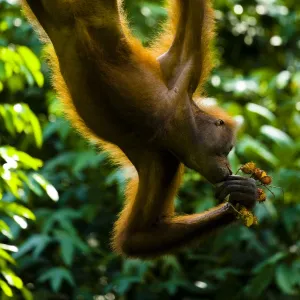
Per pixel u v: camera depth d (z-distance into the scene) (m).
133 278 11.29
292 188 11.61
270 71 13.38
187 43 6.50
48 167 11.62
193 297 12.17
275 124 12.17
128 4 12.29
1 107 8.42
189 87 6.45
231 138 6.37
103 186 11.99
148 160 6.57
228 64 14.66
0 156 8.40
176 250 6.84
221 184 6.16
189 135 6.27
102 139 6.40
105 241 12.02
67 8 6.05
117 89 6.10
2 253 8.24
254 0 14.57
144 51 6.36
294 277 10.98
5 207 8.18
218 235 11.54
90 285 12.03
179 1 6.71
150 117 6.18
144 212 6.83
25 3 6.34
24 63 8.33
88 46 6.03
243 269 12.02
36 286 11.79
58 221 11.53
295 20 14.47
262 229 12.14
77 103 6.23
